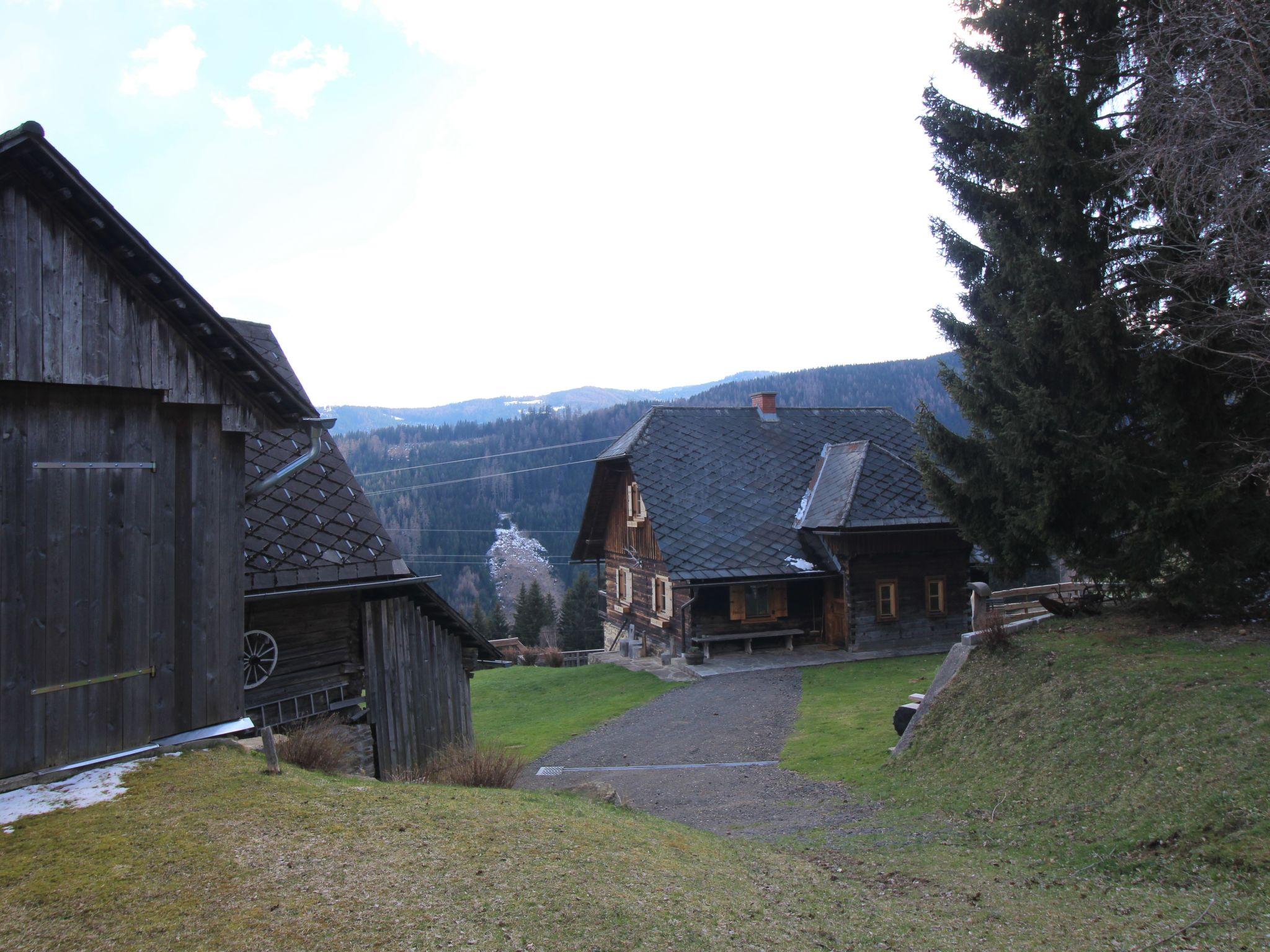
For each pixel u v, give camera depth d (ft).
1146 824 25.27
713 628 80.07
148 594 26.05
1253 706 28.89
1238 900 19.80
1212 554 38.93
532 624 202.39
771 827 33.14
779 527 84.43
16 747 22.74
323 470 39.93
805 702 59.88
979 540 51.80
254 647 34.22
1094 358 41.32
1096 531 43.91
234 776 23.82
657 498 84.69
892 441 98.89
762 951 16.75
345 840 19.52
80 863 17.51
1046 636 43.42
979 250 51.24
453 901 16.70
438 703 43.62
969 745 37.27
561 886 18.08
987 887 23.22
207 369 27.43
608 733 57.98
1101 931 19.12
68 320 23.81
